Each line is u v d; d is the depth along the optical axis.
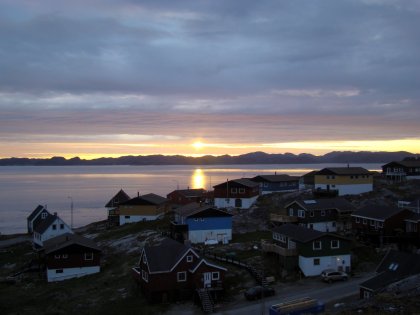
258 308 47.66
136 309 50.44
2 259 86.69
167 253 55.19
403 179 110.94
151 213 100.62
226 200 97.25
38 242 90.56
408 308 33.06
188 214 75.44
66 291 58.94
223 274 53.59
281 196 100.81
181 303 52.19
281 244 65.19
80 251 67.75
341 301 47.25
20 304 55.59
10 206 197.88
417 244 65.81
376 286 44.09
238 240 74.69
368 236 70.38
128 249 77.00
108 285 59.62
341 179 99.00
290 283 55.59
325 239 58.59
